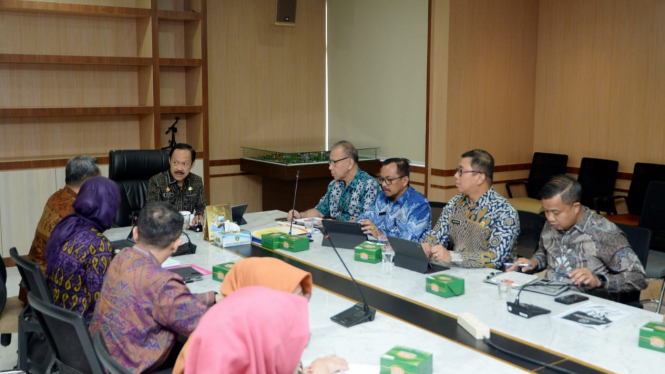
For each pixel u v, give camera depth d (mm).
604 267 2643
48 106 5316
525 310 2143
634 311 2209
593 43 5793
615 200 5711
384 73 6465
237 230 3342
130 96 5738
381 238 3148
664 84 5270
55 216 2779
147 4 5363
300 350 1095
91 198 2389
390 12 6301
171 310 1791
